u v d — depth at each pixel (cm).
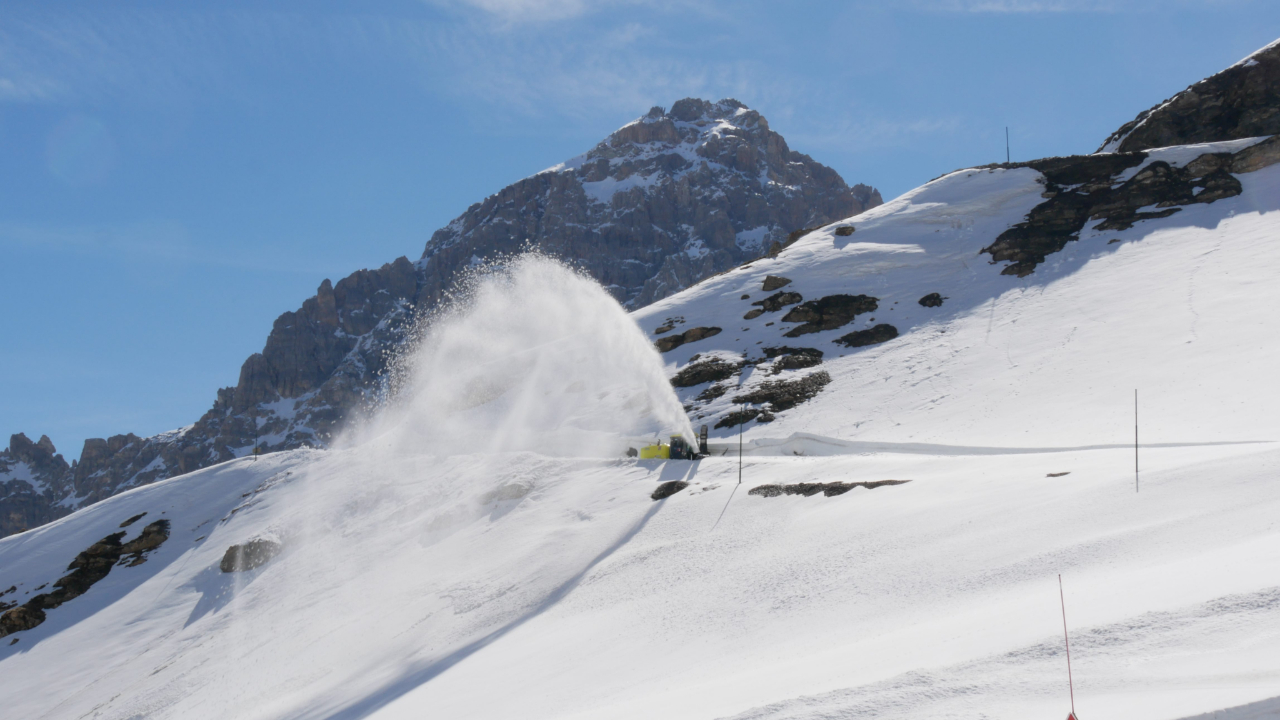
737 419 5172
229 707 3028
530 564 3288
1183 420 3378
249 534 5244
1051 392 4244
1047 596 1499
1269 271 4959
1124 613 1212
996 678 1126
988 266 6850
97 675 4091
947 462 3034
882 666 1351
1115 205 6975
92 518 6316
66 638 4656
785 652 1775
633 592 2697
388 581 3744
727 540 2867
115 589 5238
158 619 4559
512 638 2636
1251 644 1022
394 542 4219
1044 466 2641
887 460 3247
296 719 2584
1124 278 5678
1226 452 2241
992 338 5438
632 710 1541
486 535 3853
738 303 7581
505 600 3036
